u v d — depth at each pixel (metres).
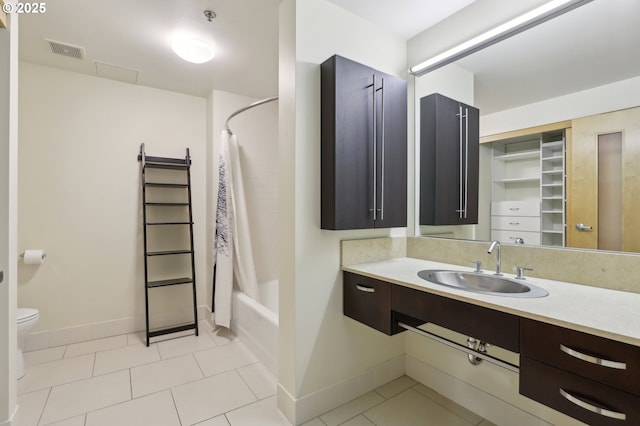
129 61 2.56
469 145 1.92
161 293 3.12
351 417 1.79
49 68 2.64
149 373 2.24
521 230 1.68
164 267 3.13
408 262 2.05
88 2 1.83
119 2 1.83
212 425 1.71
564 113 1.53
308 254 1.78
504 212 1.76
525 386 1.11
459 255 1.95
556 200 1.55
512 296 1.28
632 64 1.33
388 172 1.93
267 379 2.18
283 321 1.84
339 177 1.71
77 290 2.75
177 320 3.18
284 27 1.81
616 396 0.90
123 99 2.95
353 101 1.76
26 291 2.56
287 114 1.78
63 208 2.70
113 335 2.89
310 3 1.77
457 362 1.93
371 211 1.85
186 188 3.25
